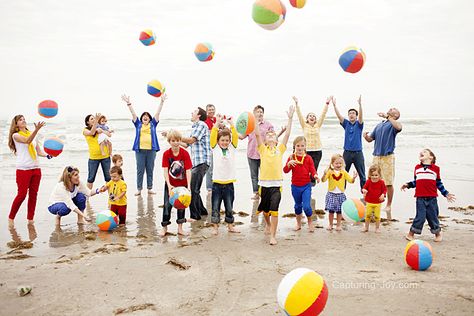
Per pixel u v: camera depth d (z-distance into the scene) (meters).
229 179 6.95
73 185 7.71
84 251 6.02
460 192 10.53
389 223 7.75
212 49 9.50
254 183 9.79
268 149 6.66
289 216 8.33
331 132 29.12
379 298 4.23
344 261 5.50
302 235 6.90
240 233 7.02
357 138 9.60
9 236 6.86
